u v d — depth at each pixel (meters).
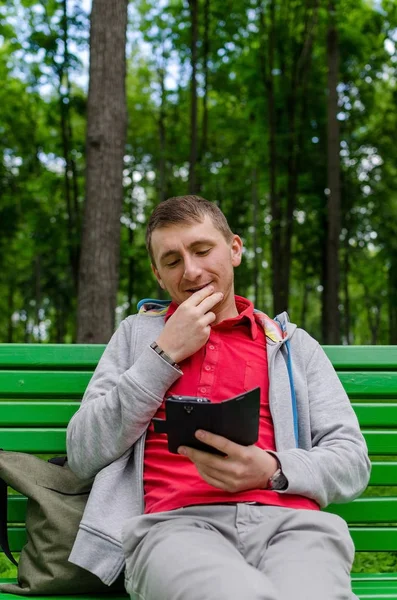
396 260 18.41
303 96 16.08
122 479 1.97
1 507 2.06
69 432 1.99
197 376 2.00
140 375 1.89
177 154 19.03
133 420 1.89
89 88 8.09
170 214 2.06
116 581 1.90
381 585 1.97
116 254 8.11
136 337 2.16
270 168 15.67
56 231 16.11
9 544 2.18
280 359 2.08
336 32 13.77
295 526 1.72
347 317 19.44
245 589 1.41
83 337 8.01
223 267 2.08
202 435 1.60
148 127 20.27
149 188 20.80
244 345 2.09
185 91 18.23
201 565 1.50
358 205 17.72
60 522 1.93
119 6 8.06
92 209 8.02
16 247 16.95
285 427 1.99
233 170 19.02
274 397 2.00
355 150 17.67
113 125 8.01
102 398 1.96
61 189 16.59
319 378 2.12
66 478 2.09
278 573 1.58
